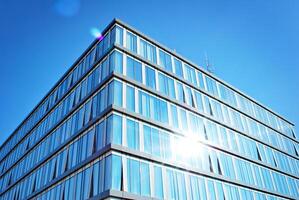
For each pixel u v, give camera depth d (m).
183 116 30.78
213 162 31.23
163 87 30.39
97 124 25.12
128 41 29.48
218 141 34.22
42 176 33.62
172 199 23.39
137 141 23.64
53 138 34.72
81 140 27.03
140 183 21.62
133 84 26.80
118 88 25.16
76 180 24.94
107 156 21.61
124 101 24.91
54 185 29.36
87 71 31.23
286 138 52.59
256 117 46.41
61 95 37.19
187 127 30.34
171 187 24.02
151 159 23.59
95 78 29.06
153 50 32.12
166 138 26.72
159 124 26.64
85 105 29.12
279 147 48.00
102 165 21.73
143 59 29.67
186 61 36.75
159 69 31.17
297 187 45.59
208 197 27.48
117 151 21.70
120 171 20.84
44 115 40.50
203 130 32.69
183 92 33.09
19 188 40.56
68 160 28.23
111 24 30.19
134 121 24.66
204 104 35.75
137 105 25.84
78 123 29.14
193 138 30.20
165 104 29.23
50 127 37.00
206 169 29.47
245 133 40.72
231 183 32.09
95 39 32.34
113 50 27.47
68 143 29.70
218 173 30.78
